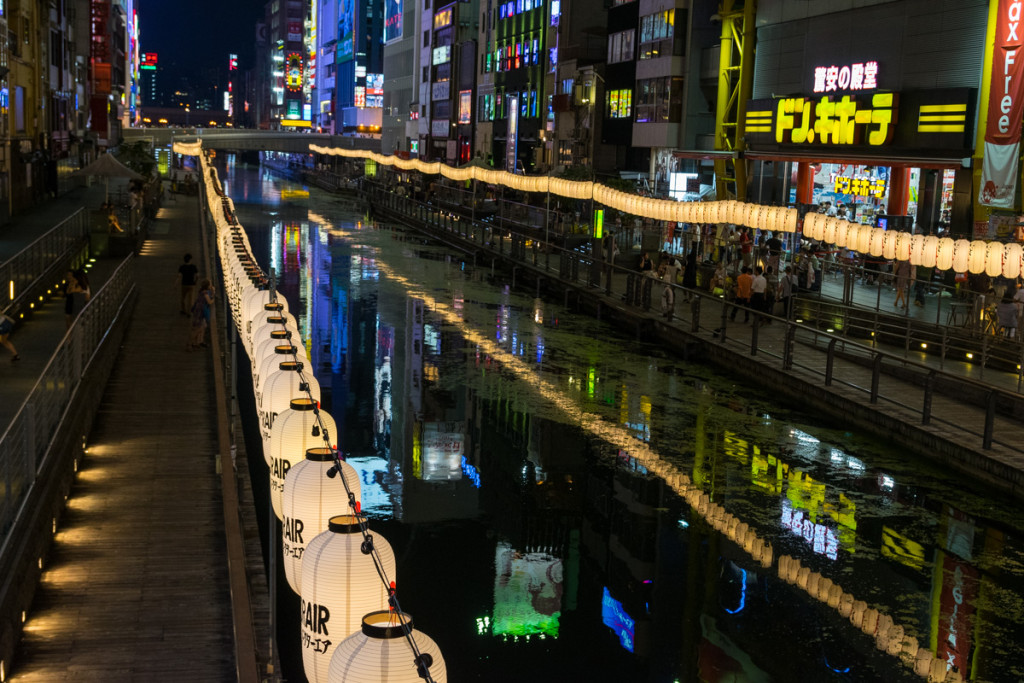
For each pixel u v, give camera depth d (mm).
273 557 9523
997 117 31109
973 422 19875
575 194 38688
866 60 38469
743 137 46188
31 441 11219
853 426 21531
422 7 110125
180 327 26469
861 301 28953
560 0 69125
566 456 20219
